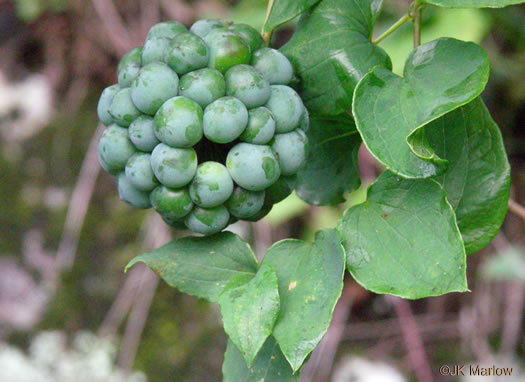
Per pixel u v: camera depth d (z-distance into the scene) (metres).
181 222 0.33
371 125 0.32
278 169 0.32
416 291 0.32
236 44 0.32
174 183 0.32
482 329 0.67
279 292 0.32
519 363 0.64
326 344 0.67
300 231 0.67
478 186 0.34
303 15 0.34
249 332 0.31
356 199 0.63
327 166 0.36
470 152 0.34
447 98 0.31
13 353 0.66
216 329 0.66
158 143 0.32
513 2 0.31
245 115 0.32
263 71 0.33
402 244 0.32
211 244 0.34
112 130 0.33
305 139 0.33
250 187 0.32
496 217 0.34
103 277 0.68
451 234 0.32
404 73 0.32
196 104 0.32
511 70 0.66
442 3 0.32
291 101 0.32
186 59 0.32
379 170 0.64
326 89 0.34
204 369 0.65
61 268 0.68
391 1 0.57
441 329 0.68
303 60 0.34
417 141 0.31
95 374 0.64
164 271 0.33
